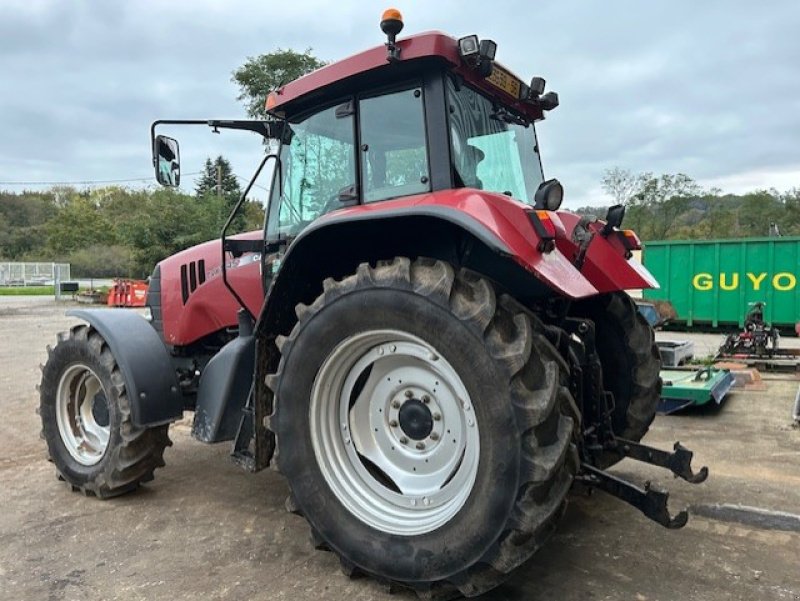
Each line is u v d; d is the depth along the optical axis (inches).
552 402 88.9
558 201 105.0
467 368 92.4
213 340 176.6
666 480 159.0
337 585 107.8
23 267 1882.4
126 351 145.6
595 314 147.8
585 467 104.5
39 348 439.8
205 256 170.1
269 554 120.4
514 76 129.5
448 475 103.0
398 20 105.0
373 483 109.6
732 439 199.0
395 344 104.7
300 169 132.3
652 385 144.0
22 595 105.9
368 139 118.4
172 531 132.0
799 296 491.8
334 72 117.3
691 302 534.9
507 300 96.9
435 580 96.6
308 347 108.9
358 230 114.7
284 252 137.0
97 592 106.7
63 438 159.0
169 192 1242.0
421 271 98.7
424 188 111.5
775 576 110.0
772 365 335.3
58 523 136.7
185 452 190.2
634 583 107.8
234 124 138.8
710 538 125.6
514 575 110.7
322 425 110.8
